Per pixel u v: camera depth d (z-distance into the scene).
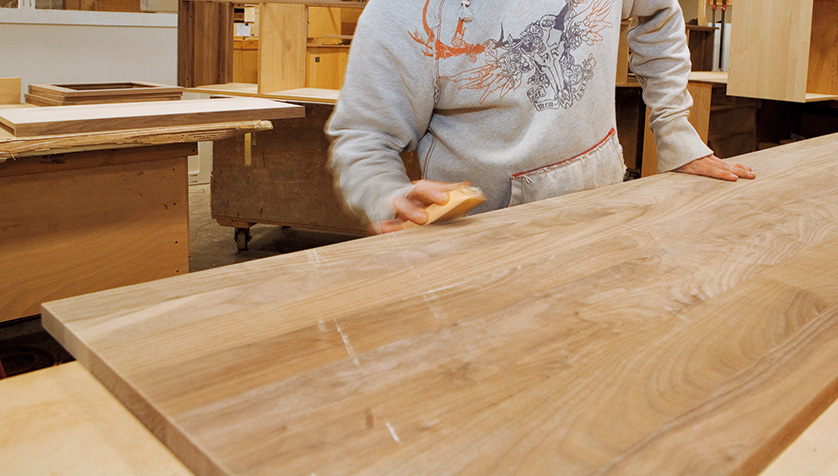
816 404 0.55
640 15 1.44
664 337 0.65
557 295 0.75
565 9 1.25
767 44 3.26
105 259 2.10
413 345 0.62
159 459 0.58
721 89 3.80
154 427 0.52
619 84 4.12
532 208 1.12
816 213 1.11
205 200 5.15
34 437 0.60
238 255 3.86
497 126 1.31
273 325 0.66
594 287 0.77
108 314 0.67
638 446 0.48
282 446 0.47
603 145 1.37
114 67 4.85
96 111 2.00
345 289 0.75
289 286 0.76
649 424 0.50
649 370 0.59
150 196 2.14
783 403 0.54
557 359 0.60
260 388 0.54
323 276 0.79
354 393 0.54
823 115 4.29
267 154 3.72
